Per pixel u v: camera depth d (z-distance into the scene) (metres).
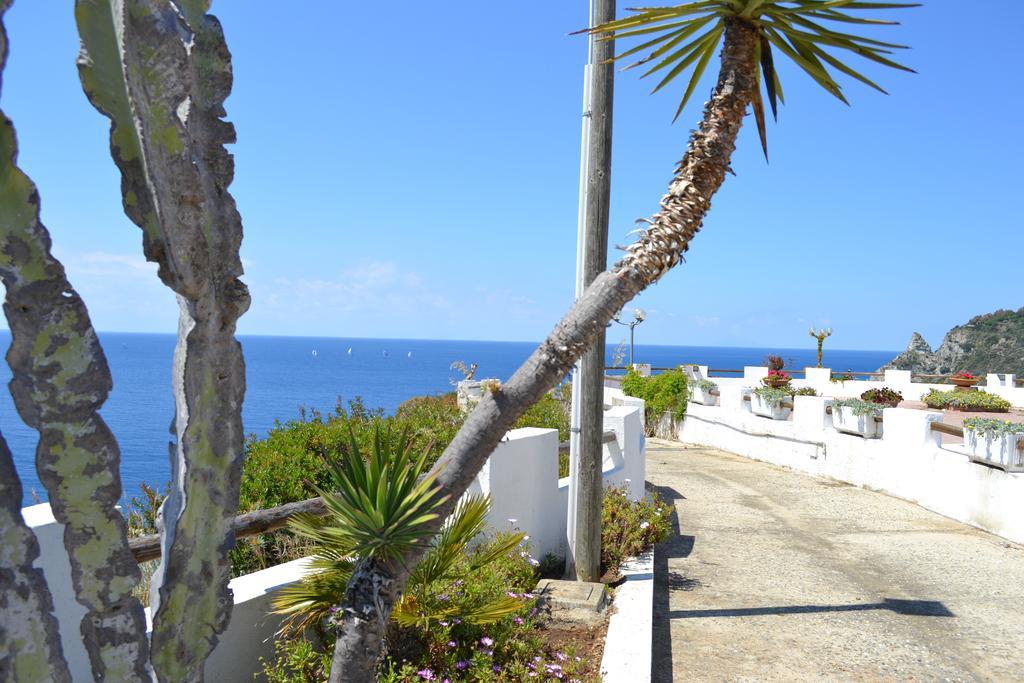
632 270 3.11
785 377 22.16
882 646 5.54
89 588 1.80
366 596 2.89
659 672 5.02
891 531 9.46
